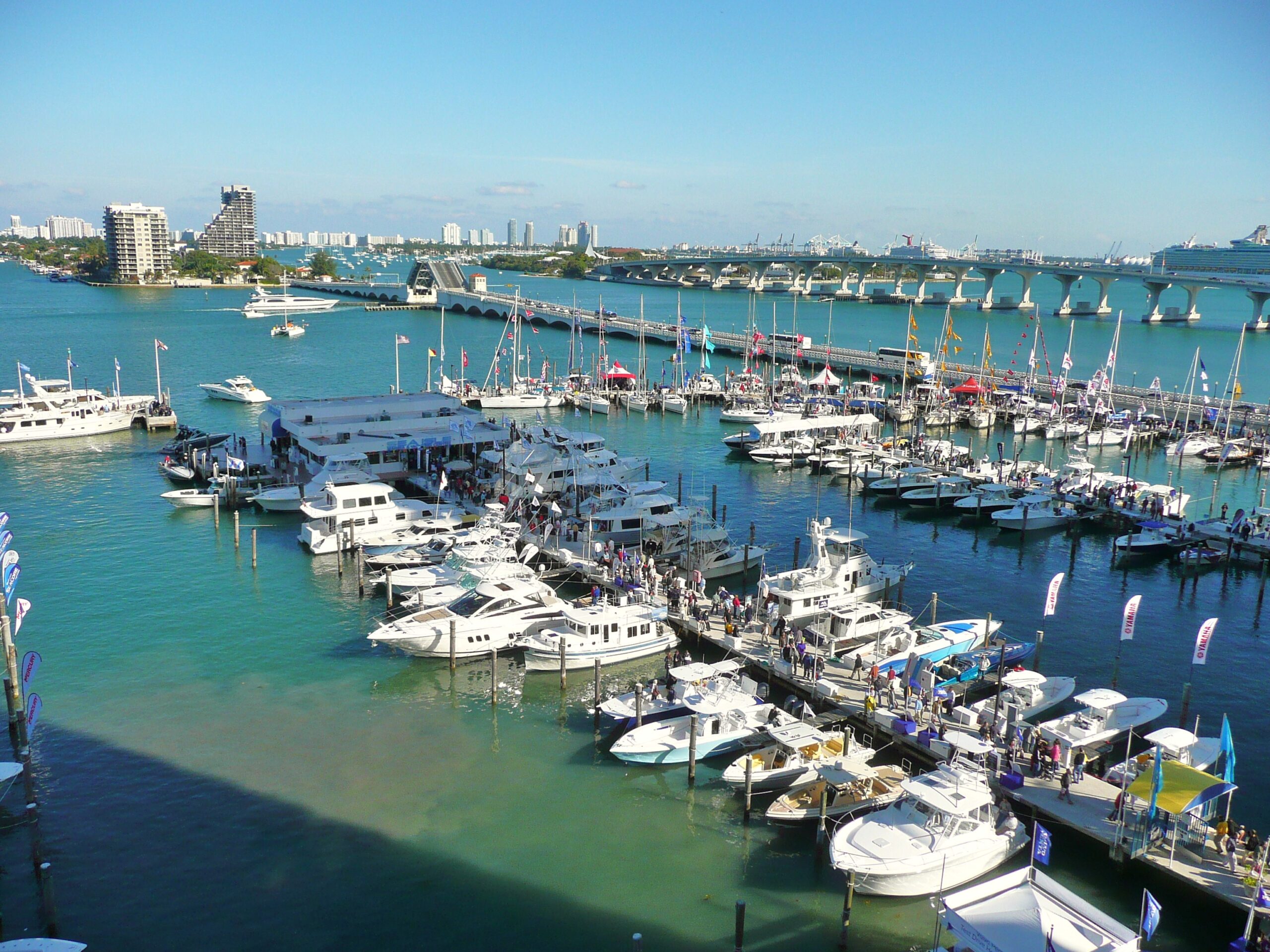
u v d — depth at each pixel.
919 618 66.38
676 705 50.72
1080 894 38.16
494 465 96.94
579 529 78.06
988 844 38.53
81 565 73.75
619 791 45.38
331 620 64.06
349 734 49.84
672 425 139.00
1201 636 48.81
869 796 43.31
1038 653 56.81
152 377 172.75
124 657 57.84
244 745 48.34
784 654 54.94
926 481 98.31
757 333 188.25
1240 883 36.31
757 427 116.31
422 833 41.72
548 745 49.50
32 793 43.09
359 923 36.25
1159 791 37.97
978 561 79.38
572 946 35.44
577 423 139.75
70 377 148.50
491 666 57.97
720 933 36.16
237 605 66.31
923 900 37.91
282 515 87.38
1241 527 80.38
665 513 80.81
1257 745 49.44
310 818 42.53
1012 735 46.94
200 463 99.81
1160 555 81.25
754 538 84.31
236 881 38.34
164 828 41.50
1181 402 142.38
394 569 72.25
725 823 43.09
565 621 60.94
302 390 162.62
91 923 35.81
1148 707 49.97
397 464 100.31
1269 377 192.62
